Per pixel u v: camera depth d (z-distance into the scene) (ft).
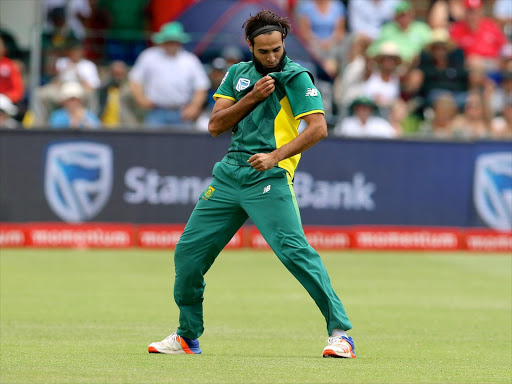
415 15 208.95
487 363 66.39
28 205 154.20
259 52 61.77
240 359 65.10
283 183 63.36
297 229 63.10
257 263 138.82
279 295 107.34
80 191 155.12
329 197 158.51
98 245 153.48
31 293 105.09
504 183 162.50
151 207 156.25
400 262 143.74
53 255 143.64
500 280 125.49
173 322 85.97
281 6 188.85
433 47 175.94
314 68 169.68
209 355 67.15
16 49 164.55
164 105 163.84
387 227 159.94
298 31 176.35
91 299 101.19
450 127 171.32
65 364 61.41
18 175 153.99
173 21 172.65
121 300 100.78
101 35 166.09
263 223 63.10
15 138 153.89
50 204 154.71
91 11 188.44
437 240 159.84
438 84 175.01
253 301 102.27
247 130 63.41
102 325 83.41
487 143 161.99
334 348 65.10
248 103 61.21
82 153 155.02
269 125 62.95
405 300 105.29
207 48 167.73
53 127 154.71
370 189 159.53
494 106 177.17
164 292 107.86
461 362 66.59
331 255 151.23
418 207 160.66
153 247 154.40
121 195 155.74
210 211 64.64
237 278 122.31
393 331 83.41
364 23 197.06
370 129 165.58
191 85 164.66
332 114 170.09
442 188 161.27
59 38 162.91
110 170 155.53
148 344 72.33
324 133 61.62
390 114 168.55
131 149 155.84
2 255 142.41
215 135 63.93
